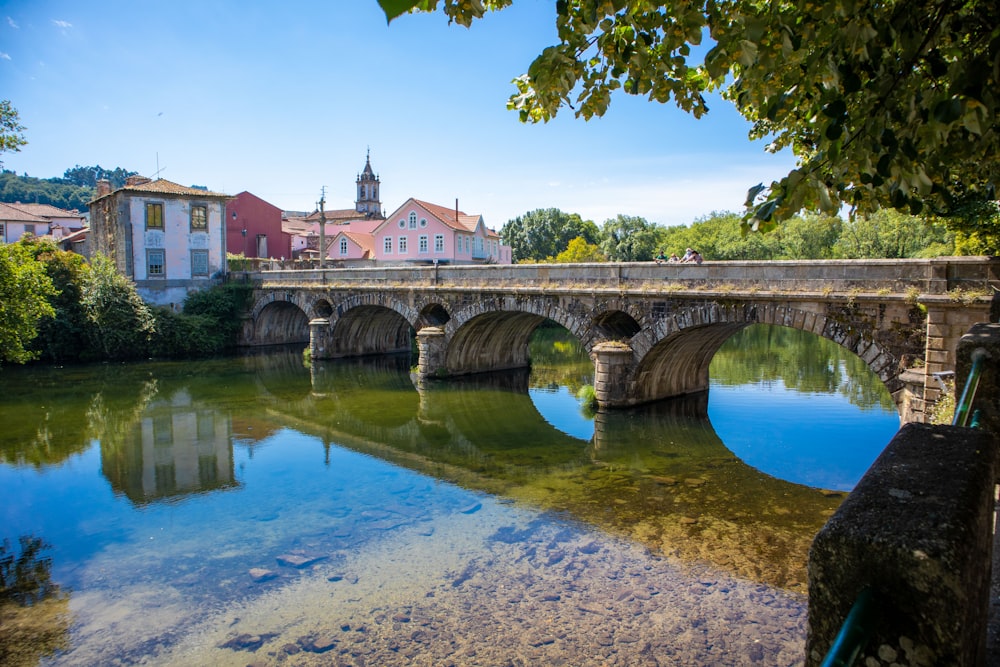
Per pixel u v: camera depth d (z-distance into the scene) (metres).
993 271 14.75
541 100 5.30
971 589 1.77
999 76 3.45
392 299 34.12
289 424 23.44
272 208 62.53
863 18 3.91
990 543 2.15
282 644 9.29
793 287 18.59
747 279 19.78
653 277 22.47
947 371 13.76
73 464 18.36
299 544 12.63
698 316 21.06
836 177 4.57
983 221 16.61
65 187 114.81
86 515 14.42
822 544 1.89
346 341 40.03
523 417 24.48
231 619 9.99
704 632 9.36
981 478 2.12
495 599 10.38
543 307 26.33
